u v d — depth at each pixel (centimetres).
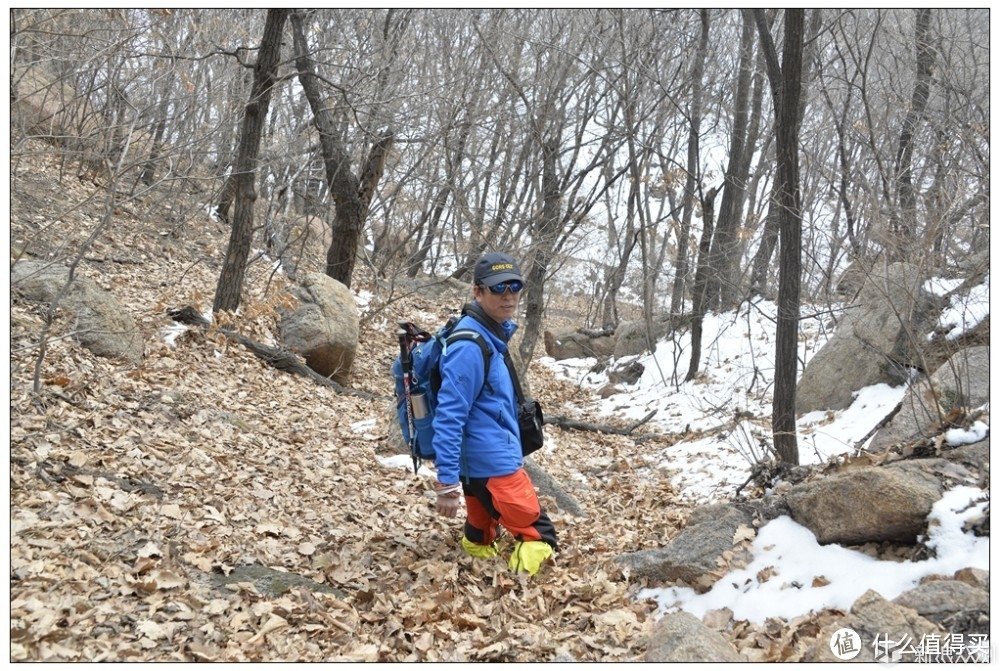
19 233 828
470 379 360
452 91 1216
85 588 314
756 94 1216
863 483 342
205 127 1151
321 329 889
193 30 1114
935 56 904
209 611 321
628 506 580
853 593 309
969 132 611
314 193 1437
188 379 672
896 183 586
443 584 369
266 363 820
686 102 1275
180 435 535
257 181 1321
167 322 796
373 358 1107
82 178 1076
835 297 1027
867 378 766
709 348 1175
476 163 1402
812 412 805
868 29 1066
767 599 330
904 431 514
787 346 499
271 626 315
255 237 1358
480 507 394
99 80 1024
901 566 313
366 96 1079
